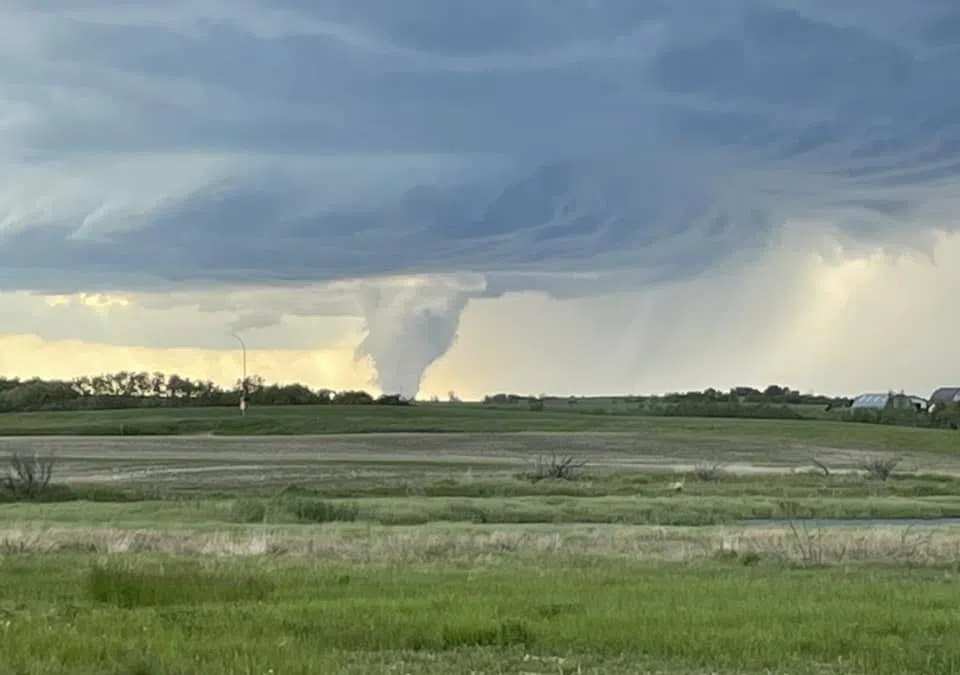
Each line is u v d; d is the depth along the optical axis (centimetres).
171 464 8375
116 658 1245
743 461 9719
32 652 1274
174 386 17750
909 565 2514
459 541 2986
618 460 9700
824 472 8044
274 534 3303
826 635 1428
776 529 3738
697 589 1888
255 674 1160
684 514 4900
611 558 2606
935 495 6412
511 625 1469
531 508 5006
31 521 4091
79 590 1936
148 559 2462
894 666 1273
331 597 1816
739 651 1350
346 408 16112
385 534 3366
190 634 1405
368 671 1238
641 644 1387
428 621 1508
